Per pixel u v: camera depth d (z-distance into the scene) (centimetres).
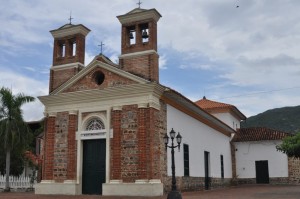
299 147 2256
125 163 1872
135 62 1997
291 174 3584
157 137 1911
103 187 1875
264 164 3703
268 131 3853
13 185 2722
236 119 4284
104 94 1972
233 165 3766
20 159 3158
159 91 1930
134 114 1902
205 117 2777
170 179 2027
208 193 2247
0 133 2483
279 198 1797
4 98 2542
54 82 2217
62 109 2094
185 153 2336
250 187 3200
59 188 1984
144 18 2020
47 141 2094
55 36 2272
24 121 2602
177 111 2242
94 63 2027
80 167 1991
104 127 1973
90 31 2277
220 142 3334
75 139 2023
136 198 1661
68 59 2214
